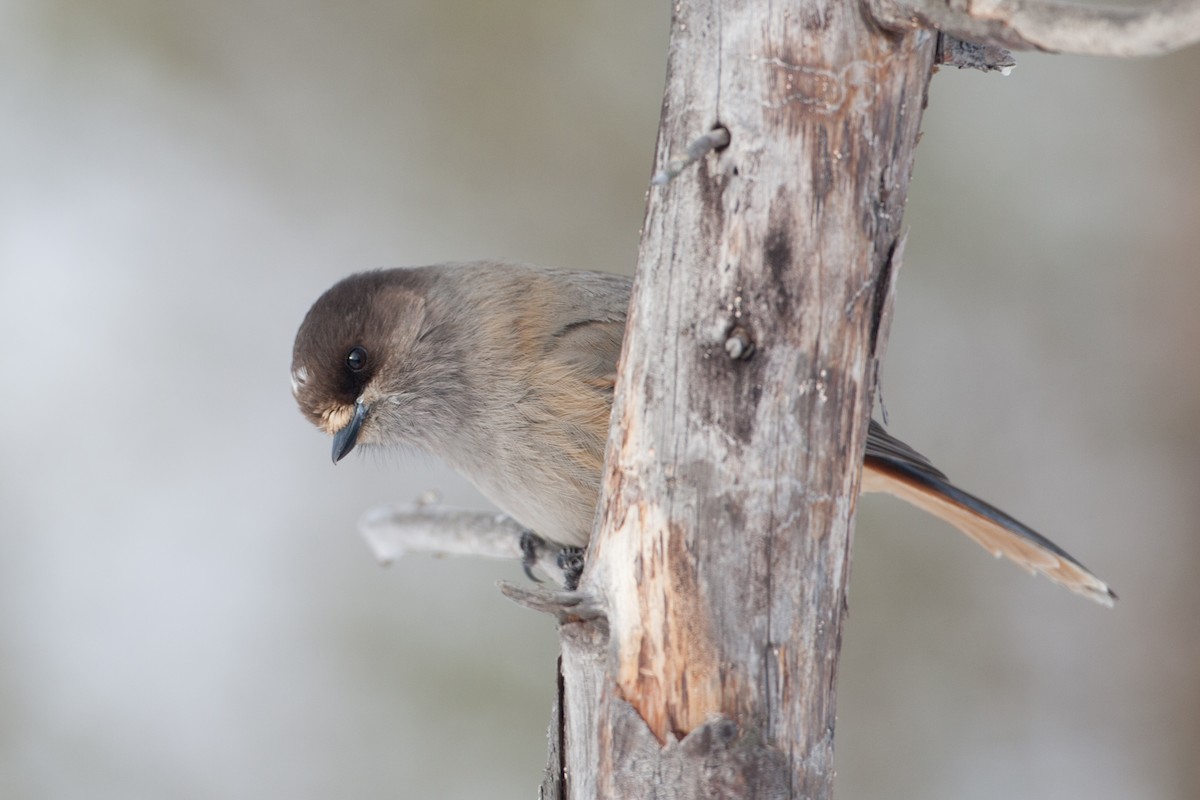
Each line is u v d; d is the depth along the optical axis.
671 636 5.10
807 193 4.96
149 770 12.15
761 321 5.01
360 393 8.61
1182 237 13.03
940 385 13.18
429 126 14.34
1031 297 13.20
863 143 4.98
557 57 14.16
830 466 5.09
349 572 13.35
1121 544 12.61
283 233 14.53
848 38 4.91
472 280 8.48
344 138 14.48
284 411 14.21
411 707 12.53
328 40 14.41
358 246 14.42
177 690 12.56
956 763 12.12
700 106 5.05
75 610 13.06
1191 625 12.26
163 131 14.57
